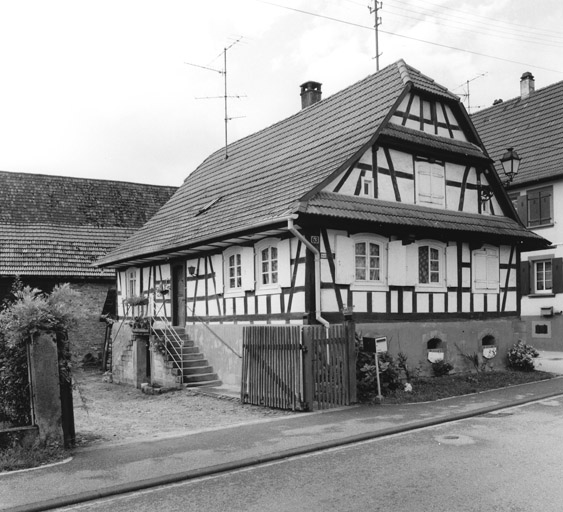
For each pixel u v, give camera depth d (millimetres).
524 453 8391
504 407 12266
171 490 7262
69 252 26703
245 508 6527
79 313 9500
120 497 7066
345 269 14453
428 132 17141
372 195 15453
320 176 14516
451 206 17609
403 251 15500
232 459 8375
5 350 9070
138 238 22844
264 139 21891
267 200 15445
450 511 6238
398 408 12109
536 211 24531
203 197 21328
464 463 7965
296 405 12094
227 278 17359
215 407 13609
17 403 9023
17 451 8477
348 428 10180
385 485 7125
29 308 8930
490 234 17172
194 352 18406
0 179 29188
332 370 12391
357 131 16047
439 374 15938
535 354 17891
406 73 16688
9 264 24969
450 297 16797
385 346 13188
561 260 23484
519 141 27344
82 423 12281
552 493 6691
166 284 20891
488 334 17656
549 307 23641
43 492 7094
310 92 23078
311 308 13898
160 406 14516
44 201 29172
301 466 8102
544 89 29016
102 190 31266
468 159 17906
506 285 18578
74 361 9391
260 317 15664
